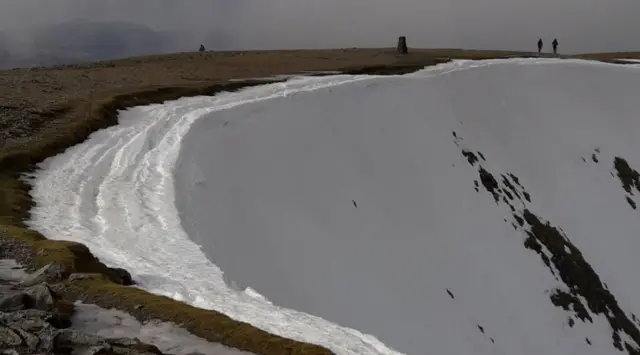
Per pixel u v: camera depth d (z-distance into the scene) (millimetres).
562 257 43375
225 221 23609
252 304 15734
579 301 40375
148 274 16234
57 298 12969
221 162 28547
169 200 22234
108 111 32500
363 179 36469
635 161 57875
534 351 33594
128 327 12609
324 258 26672
